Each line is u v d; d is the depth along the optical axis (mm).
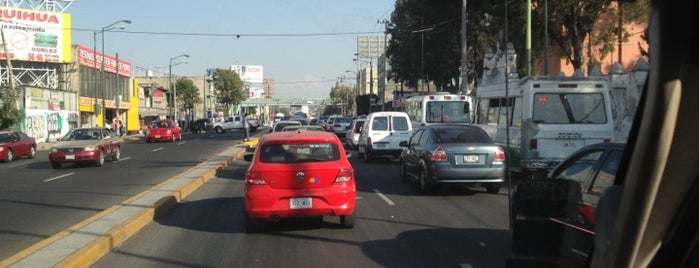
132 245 8672
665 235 2490
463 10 30234
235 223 10461
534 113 14883
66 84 58656
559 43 34062
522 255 5992
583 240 5262
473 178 13070
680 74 2104
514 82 15859
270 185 9180
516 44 30250
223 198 13844
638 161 2275
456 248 8172
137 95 78750
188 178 16750
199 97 110312
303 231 9539
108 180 17969
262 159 9344
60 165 23469
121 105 71625
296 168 9234
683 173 2285
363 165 22344
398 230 9523
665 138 2172
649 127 2191
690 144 2217
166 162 25094
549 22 31969
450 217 10680
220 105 121438
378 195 13805
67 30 56781
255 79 146625
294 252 8117
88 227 9242
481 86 18969
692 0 2045
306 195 9172
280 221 10406
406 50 52938
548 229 5859
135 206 11500
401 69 56125
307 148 9492
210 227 10102
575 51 33156
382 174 18812
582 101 14938
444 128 14141
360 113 80625
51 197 14047
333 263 7465
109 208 11961
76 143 23344
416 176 14602
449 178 13062
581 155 6312
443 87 53312
